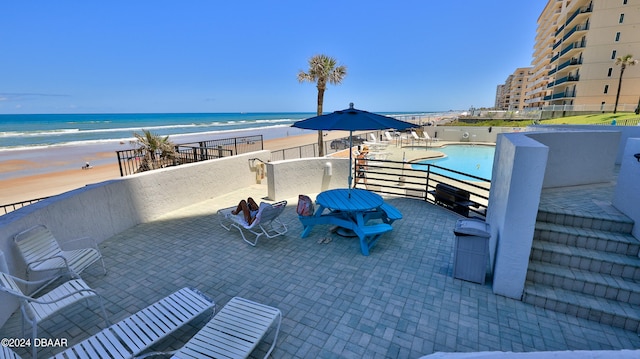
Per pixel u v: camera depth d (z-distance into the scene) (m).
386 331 3.21
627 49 36.59
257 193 8.51
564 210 4.28
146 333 2.75
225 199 7.95
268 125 63.38
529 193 3.35
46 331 3.19
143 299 3.77
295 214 6.86
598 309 3.29
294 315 3.46
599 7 37.12
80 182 14.21
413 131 25.12
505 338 3.10
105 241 5.41
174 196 6.97
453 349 2.97
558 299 3.46
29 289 3.78
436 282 4.11
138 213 6.20
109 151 24.81
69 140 32.53
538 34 68.81
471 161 18.41
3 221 3.58
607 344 3.01
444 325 3.29
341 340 3.09
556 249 3.87
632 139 3.99
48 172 16.47
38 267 3.58
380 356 2.89
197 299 3.29
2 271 3.08
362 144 20.12
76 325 3.29
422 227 6.05
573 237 3.93
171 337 3.12
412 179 12.59
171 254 4.94
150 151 10.79
